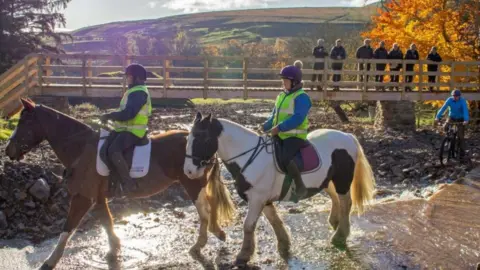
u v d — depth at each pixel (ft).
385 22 84.38
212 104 135.64
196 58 62.90
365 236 29.58
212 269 25.36
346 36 135.23
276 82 64.59
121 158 25.75
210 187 27.45
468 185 40.09
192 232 31.35
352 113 101.91
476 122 78.07
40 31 122.11
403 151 54.85
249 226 25.50
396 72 68.03
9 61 114.01
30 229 31.24
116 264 26.18
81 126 27.17
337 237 28.58
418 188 42.14
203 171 25.18
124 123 26.37
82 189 26.22
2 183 33.50
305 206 37.60
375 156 52.49
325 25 143.74
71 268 25.63
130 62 64.59
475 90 74.95
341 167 27.71
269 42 350.84
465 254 26.48
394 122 70.74
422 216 32.81
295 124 24.91
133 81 26.04
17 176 34.53
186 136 27.78
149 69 62.75
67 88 61.11
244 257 25.53
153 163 26.63
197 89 63.31
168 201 38.42
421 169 47.44
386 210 34.42
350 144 28.25
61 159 26.96
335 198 29.66
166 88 62.59
